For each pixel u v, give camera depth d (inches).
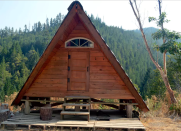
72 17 267.7
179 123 293.7
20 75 3368.6
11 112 318.7
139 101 277.9
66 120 253.9
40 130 228.4
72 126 228.5
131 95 282.0
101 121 258.1
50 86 294.0
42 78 296.2
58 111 331.3
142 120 315.0
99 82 288.4
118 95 283.1
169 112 377.1
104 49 269.6
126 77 270.2
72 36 300.2
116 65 269.9
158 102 466.0
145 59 5191.9
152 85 1102.4
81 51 296.8
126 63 4889.3
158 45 630.5
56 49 291.6
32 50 4712.1
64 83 292.7
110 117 287.1
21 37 7288.4
